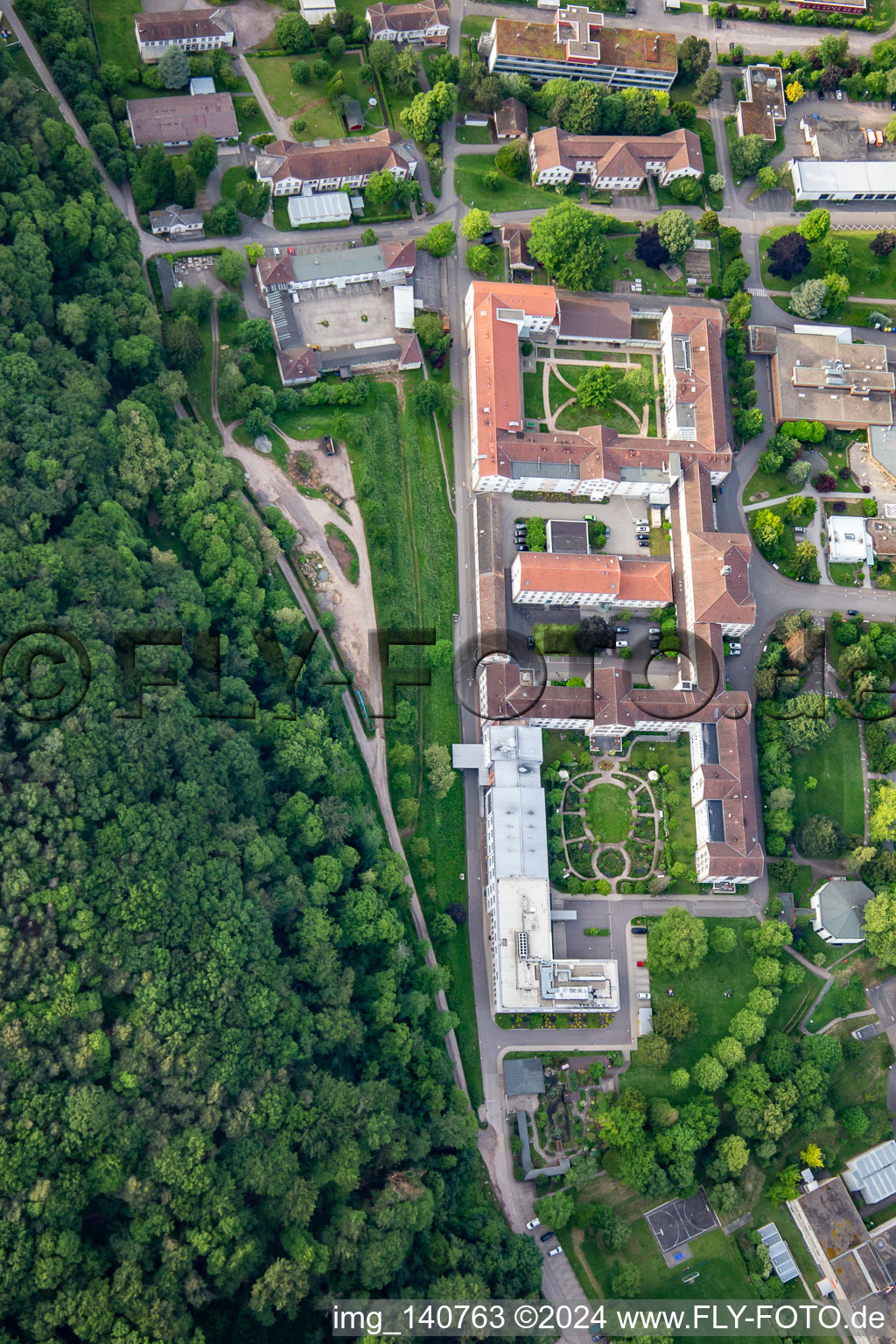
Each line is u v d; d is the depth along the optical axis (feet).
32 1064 622.54
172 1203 636.07
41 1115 615.57
